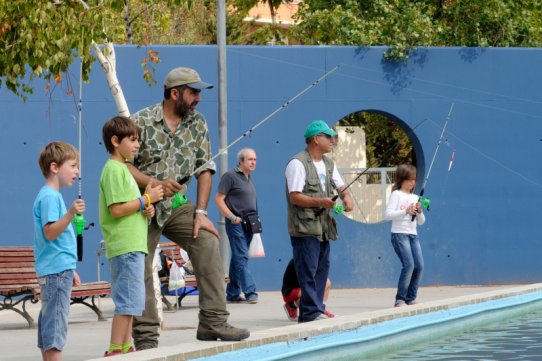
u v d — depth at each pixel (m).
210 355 10.53
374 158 36.94
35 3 14.57
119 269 10.32
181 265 19.55
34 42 14.95
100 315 17.03
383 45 25.00
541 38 28.67
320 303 14.48
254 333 11.82
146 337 11.14
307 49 22.80
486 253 23.38
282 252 22.52
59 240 9.80
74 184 21.56
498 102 23.59
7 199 21.28
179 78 11.10
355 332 13.16
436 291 21.75
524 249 23.53
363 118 36.81
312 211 14.07
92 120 21.67
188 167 11.22
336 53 22.92
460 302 15.98
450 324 15.49
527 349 12.68
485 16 27.67
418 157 23.47
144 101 21.92
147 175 11.04
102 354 12.16
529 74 23.72
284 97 22.67
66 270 9.80
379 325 13.80
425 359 11.93
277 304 19.44
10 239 21.28
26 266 16.95
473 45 27.72
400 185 17.58
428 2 29.34
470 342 13.56
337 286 22.78
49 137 21.48
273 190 22.53
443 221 23.25
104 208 10.38
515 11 28.20
